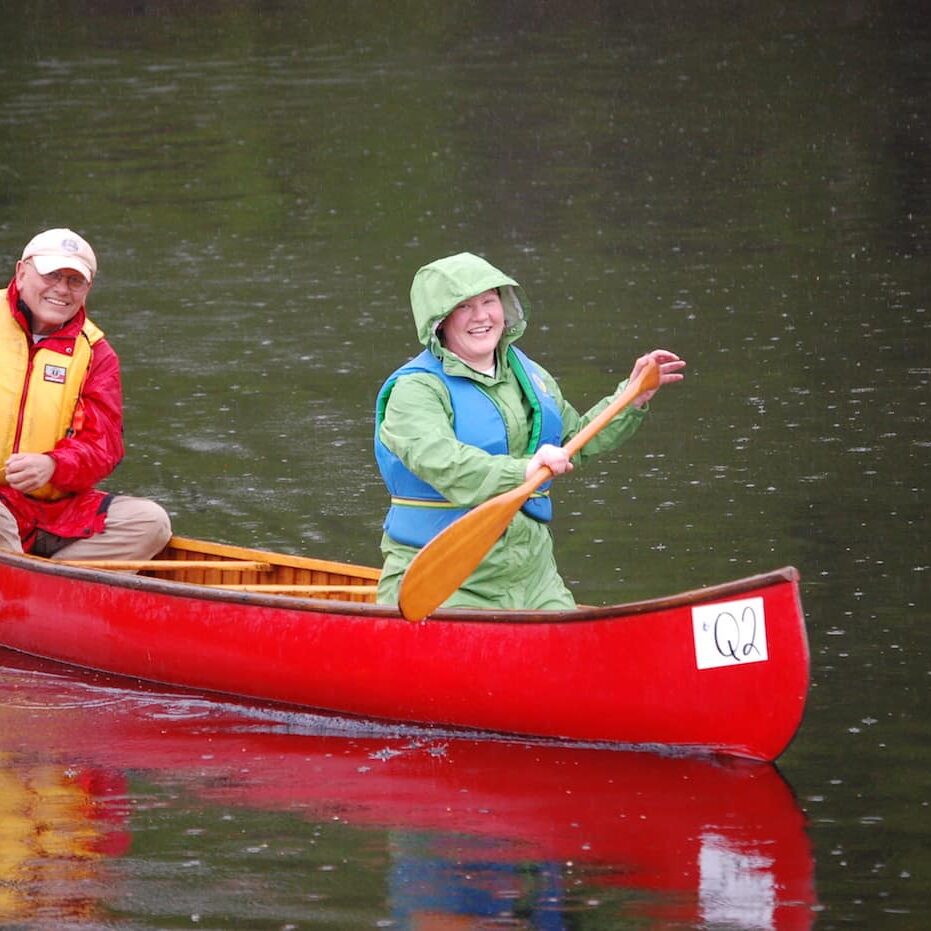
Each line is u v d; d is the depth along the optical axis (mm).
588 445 18266
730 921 12992
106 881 13812
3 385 20859
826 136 55875
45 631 20250
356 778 16125
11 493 21172
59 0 89000
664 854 14188
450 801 15469
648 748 16578
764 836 14484
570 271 40562
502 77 69750
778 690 15719
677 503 24328
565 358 32875
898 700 17422
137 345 35250
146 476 26719
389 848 14414
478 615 17016
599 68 71188
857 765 15938
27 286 20875
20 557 20438
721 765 16141
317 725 17828
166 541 21828
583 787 15742
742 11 83875
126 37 81062
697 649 16031
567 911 13203
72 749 17031
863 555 21828
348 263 42500
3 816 15180
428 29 81812
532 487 16297
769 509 23844
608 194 49344
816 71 68312
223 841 14594
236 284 40562
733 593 15797
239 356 34188
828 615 19844
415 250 43656
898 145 53812
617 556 22266
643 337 34219
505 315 17484
